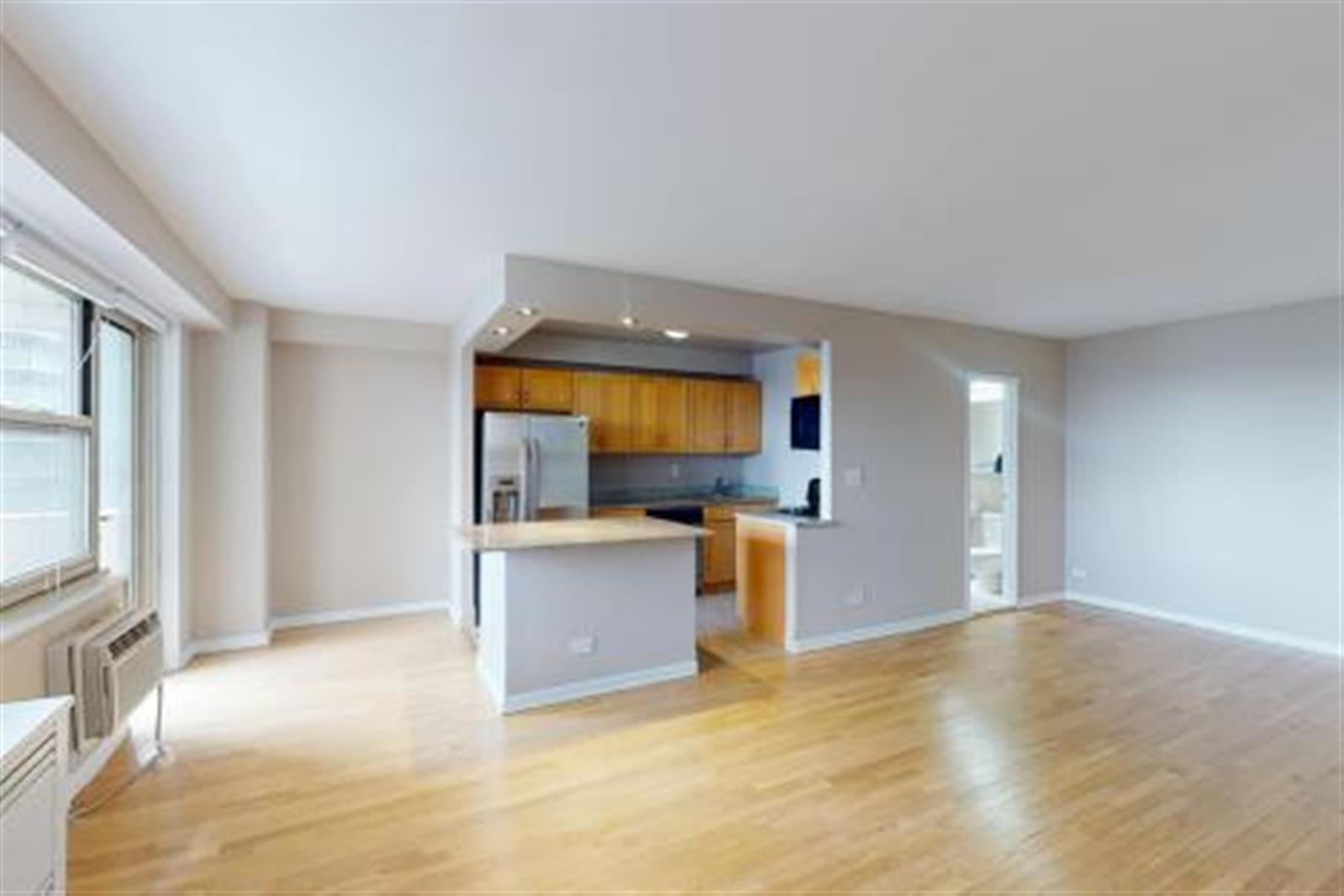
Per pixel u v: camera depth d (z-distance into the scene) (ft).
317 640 14.84
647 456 21.81
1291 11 4.93
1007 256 11.19
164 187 8.20
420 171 7.77
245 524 14.39
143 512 12.64
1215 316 15.83
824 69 5.72
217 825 7.59
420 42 5.30
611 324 13.73
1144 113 6.48
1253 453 15.23
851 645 14.75
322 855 7.06
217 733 10.02
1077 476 18.85
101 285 9.53
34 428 8.34
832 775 8.79
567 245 10.53
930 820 7.73
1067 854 7.11
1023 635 15.47
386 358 17.17
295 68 5.67
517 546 10.59
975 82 5.93
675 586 12.62
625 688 12.01
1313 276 12.32
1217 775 8.80
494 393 18.04
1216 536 15.88
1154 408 17.07
